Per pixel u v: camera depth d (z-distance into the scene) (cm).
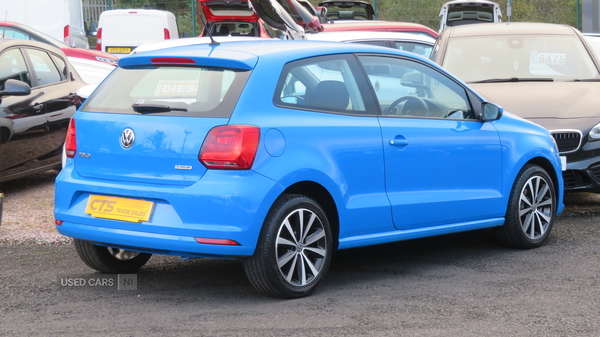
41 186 978
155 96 489
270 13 838
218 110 467
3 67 870
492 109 618
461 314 458
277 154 470
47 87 939
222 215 450
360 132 523
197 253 461
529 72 895
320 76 517
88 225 487
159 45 956
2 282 533
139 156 475
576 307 473
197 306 475
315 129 496
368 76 548
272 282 475
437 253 636
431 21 2736
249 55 493
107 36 1969
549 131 756
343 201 509
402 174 549
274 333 422
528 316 454
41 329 430
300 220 487
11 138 857
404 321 445
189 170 461
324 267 504
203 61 490
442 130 581
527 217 647
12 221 756
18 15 1752
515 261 604
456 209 589
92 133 497
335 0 1958
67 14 1762
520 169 646
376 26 1357
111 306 475
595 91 830
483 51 929
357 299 491
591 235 700
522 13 2927
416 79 580
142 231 465
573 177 775
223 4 1387
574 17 2903
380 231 543
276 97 484
